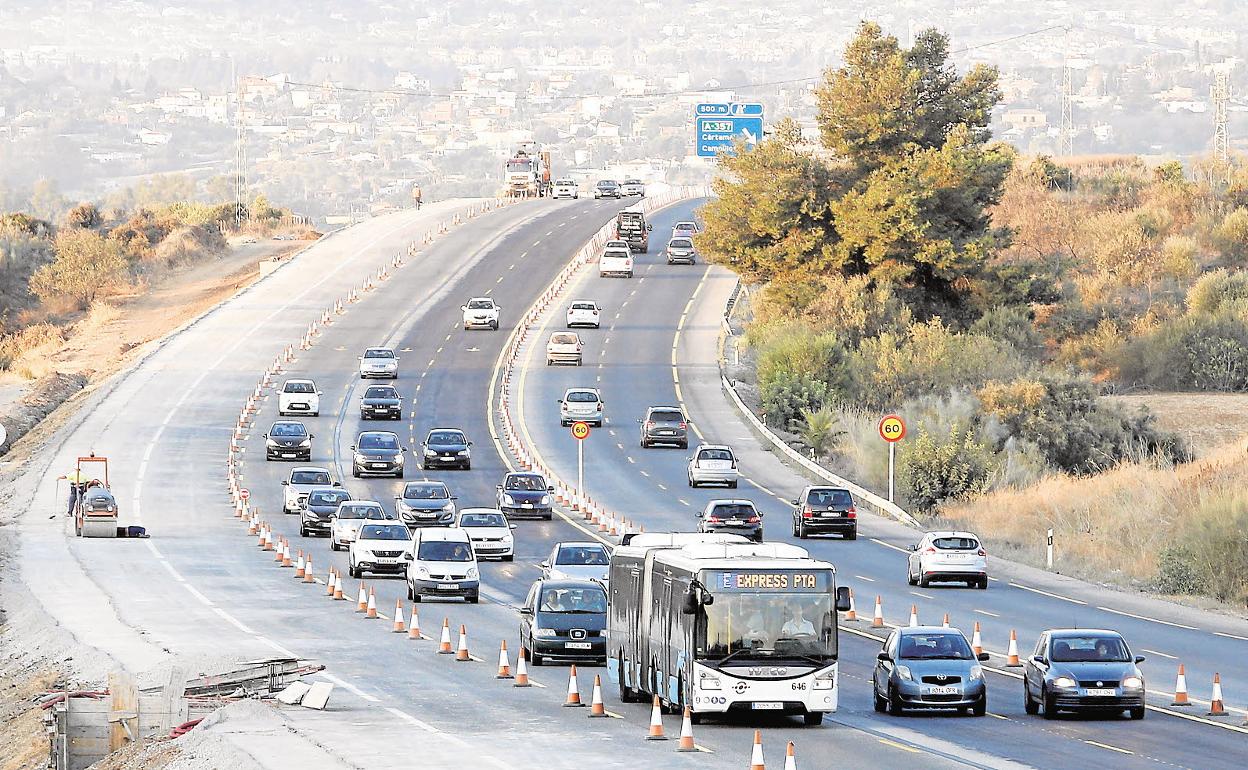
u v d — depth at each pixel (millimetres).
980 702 96312
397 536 163625
